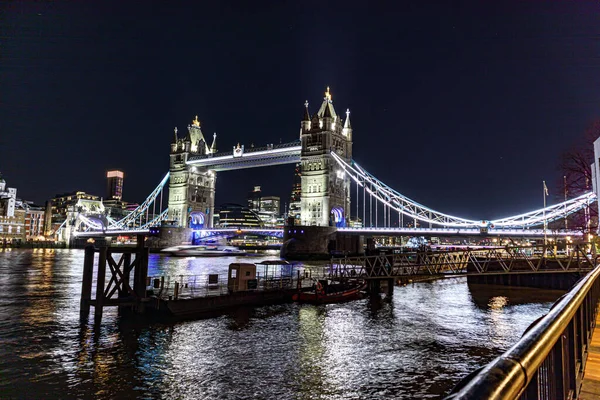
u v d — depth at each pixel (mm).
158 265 101688
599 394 6438
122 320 32594
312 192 168375
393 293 51125
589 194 66250
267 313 36406
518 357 2713
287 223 150125
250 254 185875
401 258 51156
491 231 113875
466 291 55094
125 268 34031
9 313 35500
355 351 26234
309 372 22453
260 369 22812
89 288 32750
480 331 31875
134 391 19734
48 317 33812
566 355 5176
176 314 33969
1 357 24094
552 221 92438
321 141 169500
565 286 54375
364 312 38312
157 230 199375
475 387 2143
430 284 63156
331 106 176000
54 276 68188
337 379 21531
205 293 40531
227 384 20703
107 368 22594
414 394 19812
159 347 26266
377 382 21219
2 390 19531
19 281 60375
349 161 181125
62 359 23922
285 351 25953
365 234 146000
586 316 8906
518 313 39344
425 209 141000
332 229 146500
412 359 24859
